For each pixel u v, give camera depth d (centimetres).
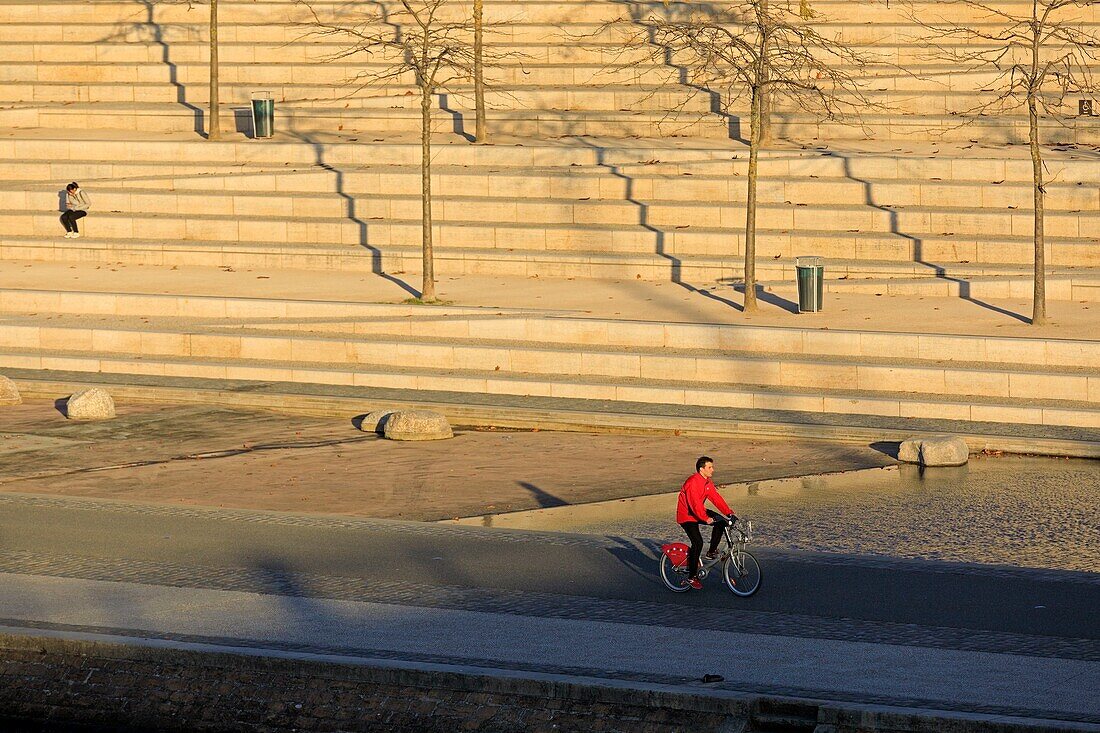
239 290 14700
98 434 11106
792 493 9219
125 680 6088
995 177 15950
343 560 7481
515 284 15025
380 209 16638
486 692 5672
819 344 12162
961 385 11338
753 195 13362
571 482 9594
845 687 5512
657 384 11881
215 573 7238
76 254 16662
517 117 18825
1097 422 10625
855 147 17425
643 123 18538
